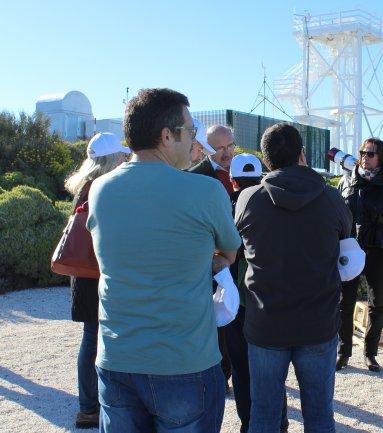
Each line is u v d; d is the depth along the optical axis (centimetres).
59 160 1594
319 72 2750
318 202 292
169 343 217
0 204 925
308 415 299
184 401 218
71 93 2303
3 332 677
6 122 1608
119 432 228
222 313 271
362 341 636
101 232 230
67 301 855
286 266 289
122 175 232
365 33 2667
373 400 480
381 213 519
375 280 536
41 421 437
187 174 228
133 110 233
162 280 220
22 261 921
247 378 378
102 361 228
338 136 2680
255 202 301
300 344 289
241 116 1764
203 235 224
